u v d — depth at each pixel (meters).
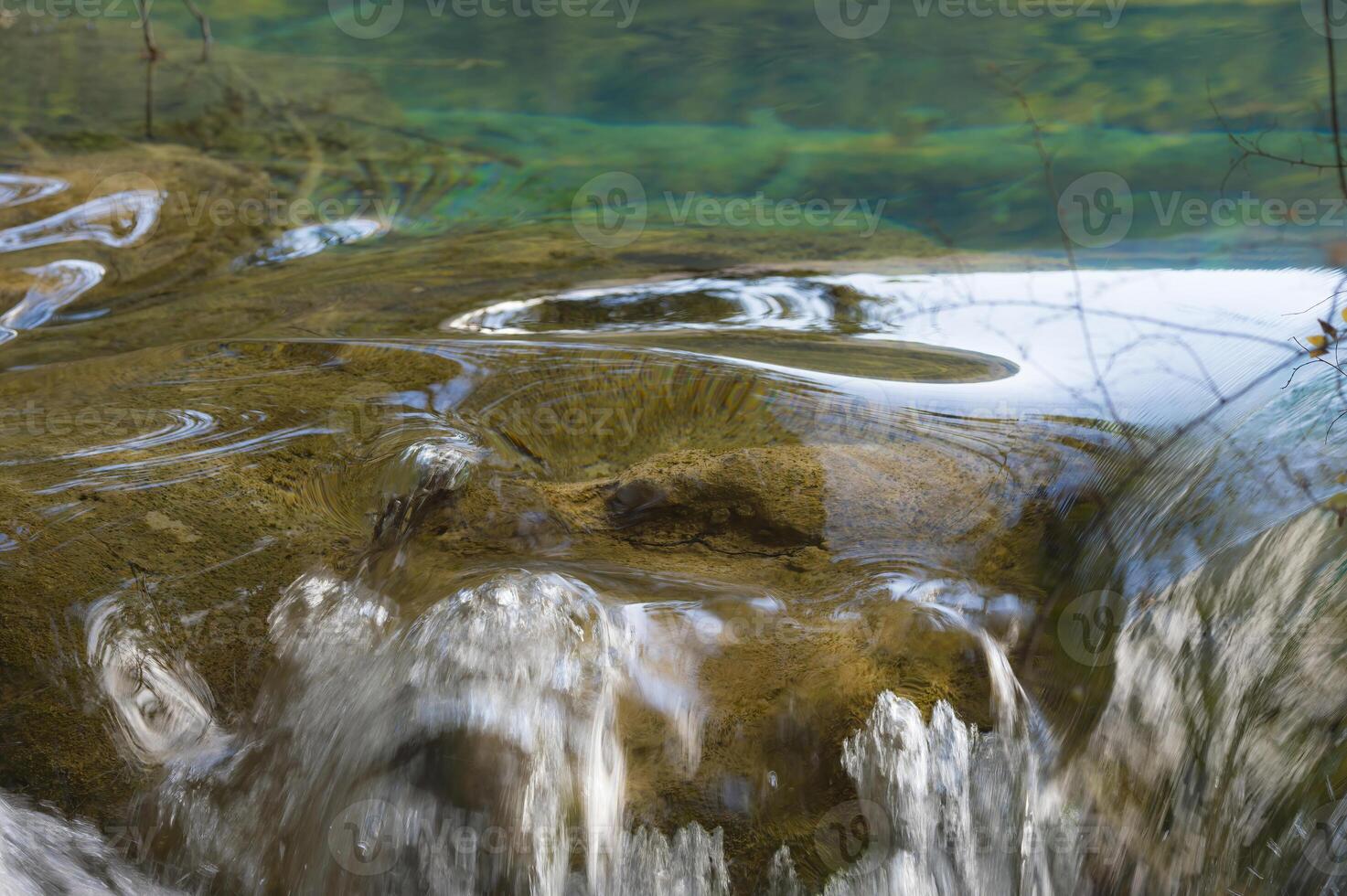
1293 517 2.30
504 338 3.61
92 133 6.02
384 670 2.17
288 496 2.66
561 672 2.15
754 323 3.89
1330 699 2.02
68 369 3.35
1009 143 6.23
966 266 4.54
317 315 3.96
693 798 2.05
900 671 2.21
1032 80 7.10
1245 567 2.30
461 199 5.60
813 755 2.10
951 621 2.31
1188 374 3.09
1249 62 7.01
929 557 2.50
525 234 5.11
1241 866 2.00
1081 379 3.19
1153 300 3.80
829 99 7.07
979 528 2.58
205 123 6.35
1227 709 2.15
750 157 6.21
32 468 2.68
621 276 4.43
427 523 2.59
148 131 6.16
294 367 3.32
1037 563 2.49
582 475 2.87
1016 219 5.20
